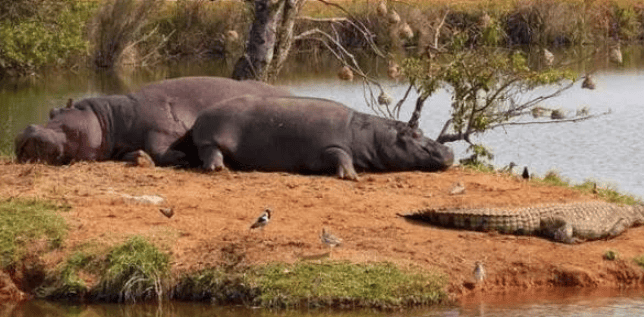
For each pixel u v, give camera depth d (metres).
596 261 29.58
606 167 48.28
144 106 38.41
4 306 27.84
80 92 72.88
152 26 92.62
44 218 30.36
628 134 56.47
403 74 43.91
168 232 29.80
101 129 38.09
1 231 29.55
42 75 83.50
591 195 36.03
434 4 94.12
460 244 30.00
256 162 36.97
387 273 27.78
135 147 38.16
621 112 63.28
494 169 41.81
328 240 28.55
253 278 27.66
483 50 44.03
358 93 69.44
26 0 83.38
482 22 44.81
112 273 28.11
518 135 56.41
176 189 34.03
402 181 36.12
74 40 82.69
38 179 34.41
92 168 36.50
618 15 103.69
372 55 88.00
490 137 55.91
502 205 33.47
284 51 48.97
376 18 88.44
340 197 33.44
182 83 39.31
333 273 27.70
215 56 93.94
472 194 34.88
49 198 32.31
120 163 37.44
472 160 42.69
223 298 27.64
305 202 32.88
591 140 55.12
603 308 27.00
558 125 59.16
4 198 31.97
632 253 30.33
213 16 94.88
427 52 44.22
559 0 101.88
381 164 37.50
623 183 44.16
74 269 28.50
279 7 48.06
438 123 58.50
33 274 28.77
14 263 28.83
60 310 27.61
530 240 30.80
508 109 48.88
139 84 77.44
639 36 104.31
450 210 31.25
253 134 36.84
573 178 44.91
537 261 29.27
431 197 34.22
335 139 36.94
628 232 32.53
